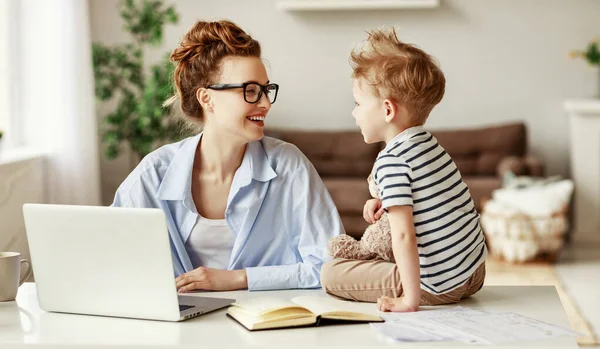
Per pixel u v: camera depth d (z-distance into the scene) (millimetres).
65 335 1670
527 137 7141
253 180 2293
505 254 6012
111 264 1789
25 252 4598
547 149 7352
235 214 2295
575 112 6859
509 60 7340
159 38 6629
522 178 6473
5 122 5293
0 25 5246
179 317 1746
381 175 1825
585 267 5832
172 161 2289
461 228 1837
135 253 1754
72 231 1809
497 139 6992
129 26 6609
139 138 6578
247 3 7445
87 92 5457
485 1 7320
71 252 1825
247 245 2316
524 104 7355
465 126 7410
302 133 7195
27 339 1640
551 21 7266
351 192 6520
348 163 7094
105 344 1595
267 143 2369
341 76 7453
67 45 5336
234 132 2176
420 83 1829
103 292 1816
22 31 5332
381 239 1968
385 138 1912
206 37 2189
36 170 4953
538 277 5426
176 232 2303
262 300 1793
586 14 7219
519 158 6777
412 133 1867
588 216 6875
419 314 1763
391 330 1618
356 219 6527
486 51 7348
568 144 7320
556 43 7281
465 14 7340
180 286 2123
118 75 7184
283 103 7527
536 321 1694
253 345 1553
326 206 2354
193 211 2283
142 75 6832
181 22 7445
